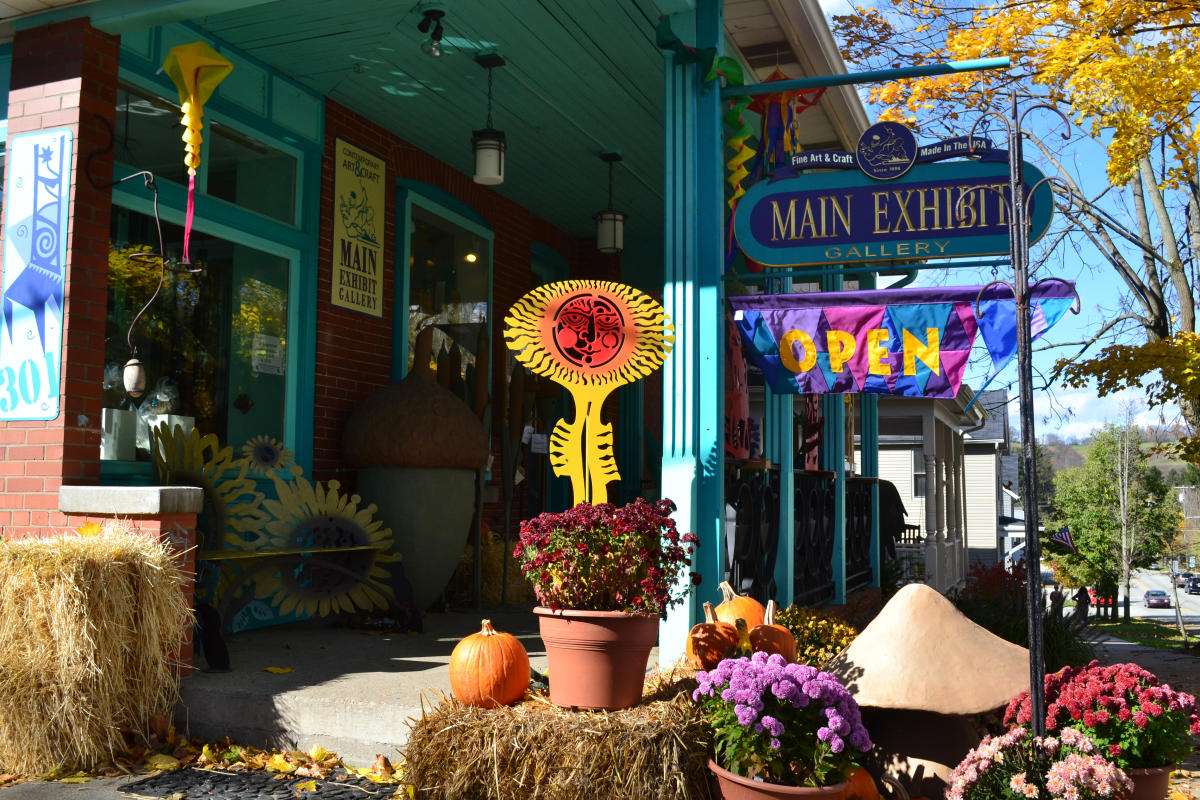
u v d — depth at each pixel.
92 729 4.18
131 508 4.62
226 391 6.43
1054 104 8.77
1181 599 51.47
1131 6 7.98
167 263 6.09
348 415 7.35
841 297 5.17
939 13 9.49
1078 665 7.08
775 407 7.20
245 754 4.33
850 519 9.78
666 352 4.89
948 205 4.96
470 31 6.22
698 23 5.52
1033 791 3.12
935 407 16.77
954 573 19.28
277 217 6.86
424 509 6.72
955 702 3.77
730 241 5.55
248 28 6.12
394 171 7.98
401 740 4.17
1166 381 9.34
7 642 4.15
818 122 8.20
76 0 5.11
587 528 3.89
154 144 5.98
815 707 3.49
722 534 5.27
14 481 5.00
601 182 9.23
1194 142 8.43
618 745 3.52
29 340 5.03
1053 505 32.38
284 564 5.96
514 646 3.91
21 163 5.16
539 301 4.96
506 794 3.57
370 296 7.64
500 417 8.26
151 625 4.37
